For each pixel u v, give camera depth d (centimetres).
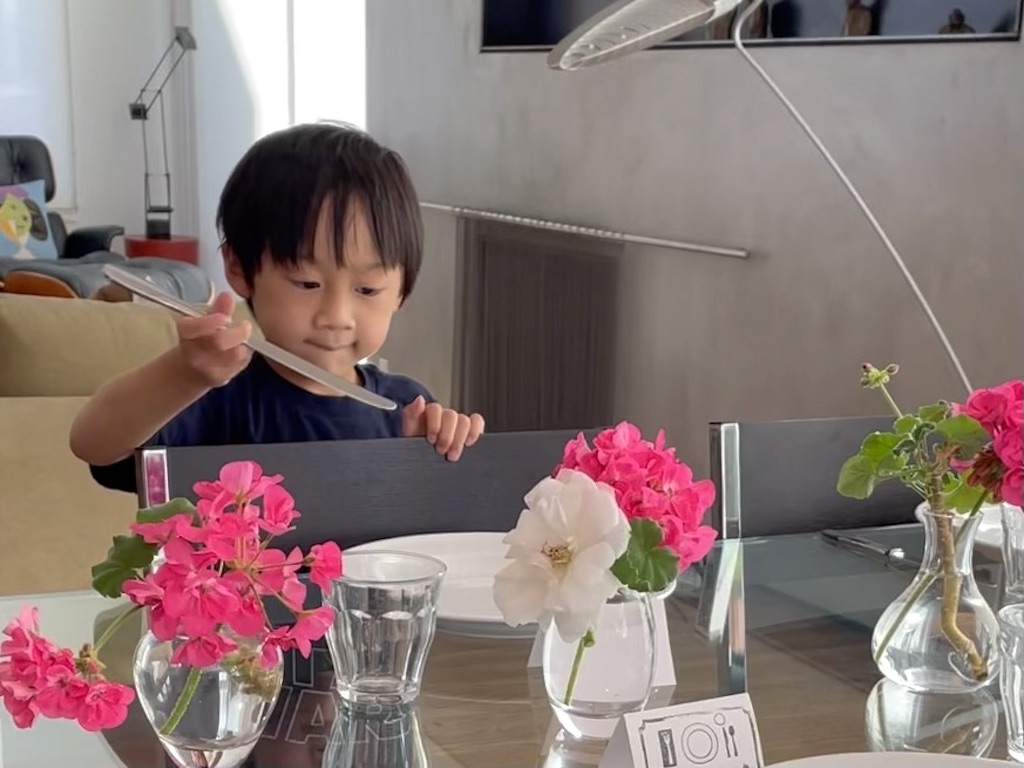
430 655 92
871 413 220
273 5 551
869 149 218
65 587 184
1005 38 189
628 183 292
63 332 191
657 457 73
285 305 129
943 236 203
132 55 669
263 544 63
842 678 92
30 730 76
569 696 77
